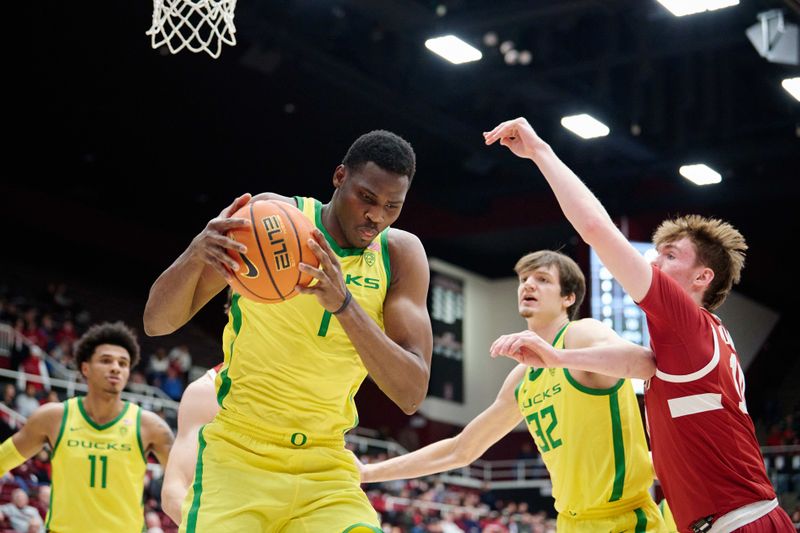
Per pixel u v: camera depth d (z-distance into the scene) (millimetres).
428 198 19156
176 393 16438
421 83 15211
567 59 14094
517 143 3193
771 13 11695
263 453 2963
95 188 20891
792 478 16156
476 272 22047
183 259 2867
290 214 2754
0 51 16328
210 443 3041
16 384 13516
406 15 13078
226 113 17719
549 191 18719
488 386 21688
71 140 19156
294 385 2953
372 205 2850
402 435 20000
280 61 14156
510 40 13297
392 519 14359
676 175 16656
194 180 20578
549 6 12539
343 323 2744
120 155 19672
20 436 5352
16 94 17688
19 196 19859
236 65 15828
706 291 3398
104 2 14336
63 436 5309
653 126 14516
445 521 14945
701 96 14492
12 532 9250
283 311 2941
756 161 15930
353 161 2883
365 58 14453
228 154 19453
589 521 3889
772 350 21281
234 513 2895
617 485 3793
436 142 17969
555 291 4141
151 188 20953
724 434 3070
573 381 3818
